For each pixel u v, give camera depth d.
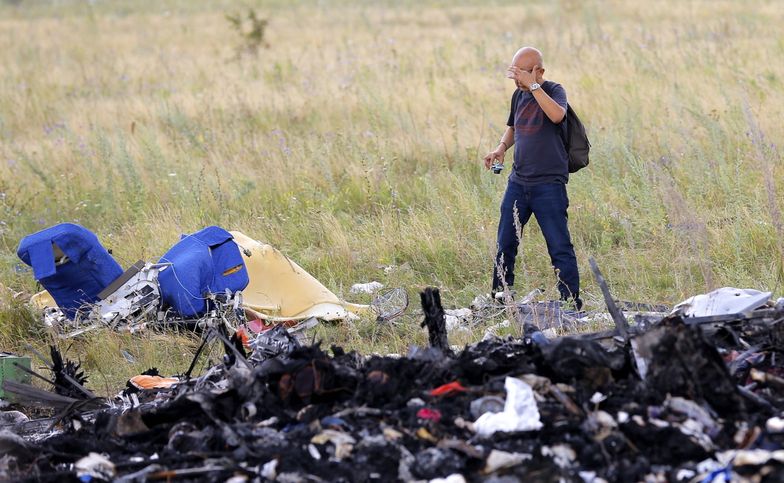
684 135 36.97
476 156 40.25
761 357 17.41
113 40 102.00
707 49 57.47
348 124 48.28
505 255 27.05
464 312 25.97
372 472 14.73
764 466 13.74
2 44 100.00
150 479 15.03
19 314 27.78
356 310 27.67
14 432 19.34
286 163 41.91
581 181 34.91
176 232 34.94
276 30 102.12
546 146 26.14
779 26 71.12
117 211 39.03
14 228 38.34
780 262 27.09
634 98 46.34
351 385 17.02
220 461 15.30
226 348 21.53
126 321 26.17
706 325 18.48
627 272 27.58
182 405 17.31
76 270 26.17
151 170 42.53
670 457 14.45
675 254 28.47
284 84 61.16
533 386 16.19
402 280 29.89
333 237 33.03
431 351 17.62
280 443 15.68
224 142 46.91
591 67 57.12
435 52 66.44
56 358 21.70
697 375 15.56
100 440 17.31
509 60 62.88
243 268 27.31
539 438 15.00
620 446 14.67
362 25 102.81
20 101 64.69
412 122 45.66
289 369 17.11
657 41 65.88
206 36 102.06
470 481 14.34
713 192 33.06
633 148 39.34
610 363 16.52
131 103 60.81
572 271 26.39
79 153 46.06
